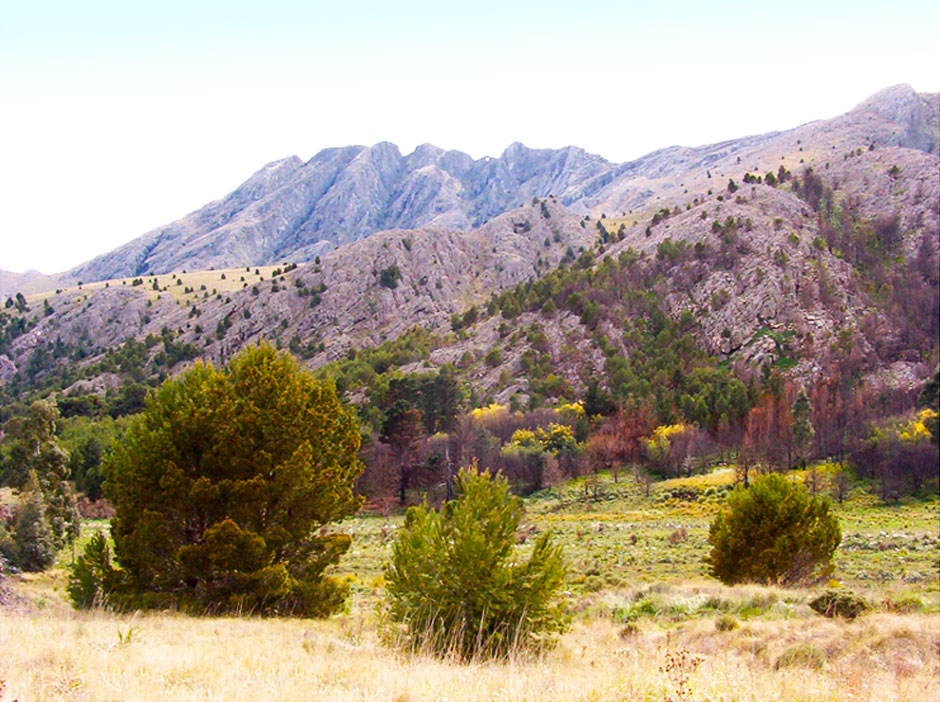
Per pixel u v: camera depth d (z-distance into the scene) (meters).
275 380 23.20
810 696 9.27
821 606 21.12
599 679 9.07
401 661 11.56
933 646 15.48
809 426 87.44
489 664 12.18
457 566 14.30
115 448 22.86
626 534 60.56
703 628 18.28
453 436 94.31
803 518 27.95
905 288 167.12
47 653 10.47
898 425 88.69
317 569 23.48
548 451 98.31
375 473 88.88
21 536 42.91
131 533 21.69
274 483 21.88
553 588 14.68
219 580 21.47
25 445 51.00
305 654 12.48
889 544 48.22
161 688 8.73
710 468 95.38
